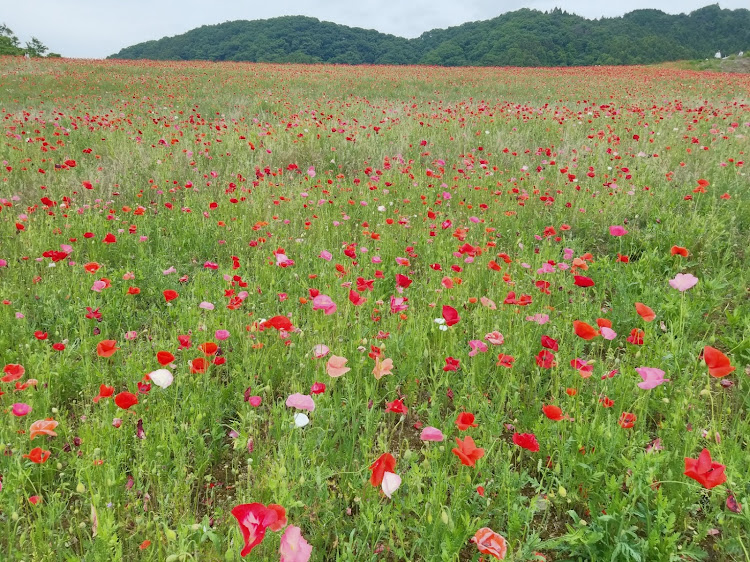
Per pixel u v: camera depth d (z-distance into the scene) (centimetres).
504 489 204
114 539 172
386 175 696
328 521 202
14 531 182
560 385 280
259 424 269
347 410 256
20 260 432
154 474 213
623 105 1316
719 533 200
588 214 540
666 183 602
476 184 660
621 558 185
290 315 341
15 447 218
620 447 221
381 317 347
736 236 477
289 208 571
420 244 488
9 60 2745
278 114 1202
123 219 542
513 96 1761
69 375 291
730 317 329
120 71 2430
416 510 193
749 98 1548
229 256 487
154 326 343
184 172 724
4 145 803
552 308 338
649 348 286
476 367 285
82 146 881
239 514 124
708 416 260
